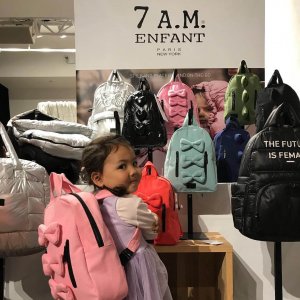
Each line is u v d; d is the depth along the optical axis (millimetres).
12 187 1571
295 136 1664
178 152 1912
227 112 2143
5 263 1990
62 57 5219
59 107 2791
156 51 2270
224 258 1831
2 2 2904
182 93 2135
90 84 2268
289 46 2195
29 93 6102
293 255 2078
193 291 2092
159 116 1958
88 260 1184
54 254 1251
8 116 5152
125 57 2270
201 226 2100
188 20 2266
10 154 1637
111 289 1177
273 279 2070
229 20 2277
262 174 1649
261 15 2277
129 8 2260
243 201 1688
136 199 1321
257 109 1901
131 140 1945
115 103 2143
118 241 1289
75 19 2258
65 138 1791
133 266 1284
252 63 2285
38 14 2912
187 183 1897
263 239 1660
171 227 1785
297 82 2139
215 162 1929
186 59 2275
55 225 1229
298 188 1629
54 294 1283
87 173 1395
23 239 1572
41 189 1645
